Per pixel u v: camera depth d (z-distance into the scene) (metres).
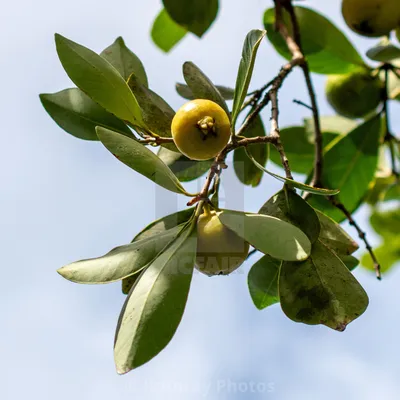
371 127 0.99
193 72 0.80
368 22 0.99
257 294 0.84
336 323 0.77
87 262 0.76
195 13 1.04
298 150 1.03
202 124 0.76
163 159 0.84
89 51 0.78
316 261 0.78
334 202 0.91
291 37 1.01
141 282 0.74
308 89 0.92
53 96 0.83
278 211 0.79
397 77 1.01
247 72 0.77
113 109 0.79
